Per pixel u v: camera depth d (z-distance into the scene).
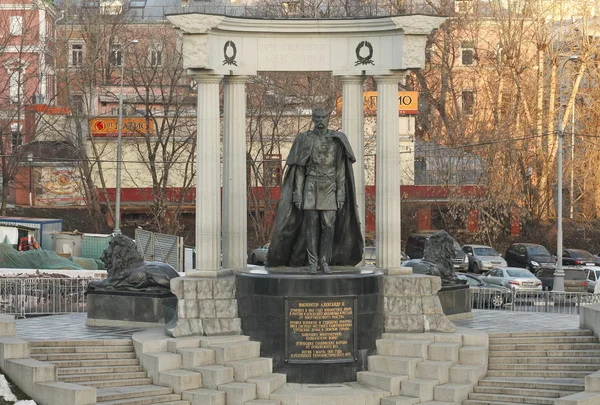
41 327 29.81
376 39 29.34
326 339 25.83
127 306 30.17
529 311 37.09
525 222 65.06
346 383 25.73
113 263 30.86
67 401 22.11
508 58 66.06
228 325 26.77
